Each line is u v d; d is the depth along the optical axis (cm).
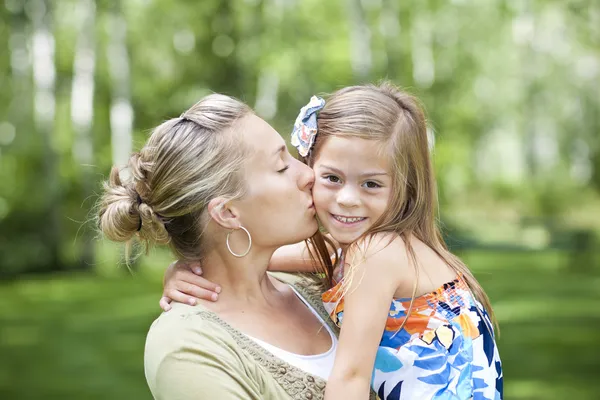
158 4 2470
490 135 3775
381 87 284
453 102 3009
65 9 2389
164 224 258
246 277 262
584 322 1118
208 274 263
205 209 255
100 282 1853
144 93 2503
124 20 2266
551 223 3216
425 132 278
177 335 239
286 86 2628
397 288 262
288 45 2580
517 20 2941
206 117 257
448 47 2886
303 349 258
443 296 264
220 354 236
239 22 2509
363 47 2080
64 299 1554
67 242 2219
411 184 272
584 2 2277
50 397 766
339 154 263
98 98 2412
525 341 983
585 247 2445
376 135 262
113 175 274
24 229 2108
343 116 266
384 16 2466
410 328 262
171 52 2522
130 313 1338
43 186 2164
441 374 256
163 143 256
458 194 3738
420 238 274
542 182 3534
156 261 2336
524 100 3391
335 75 2602
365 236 263
